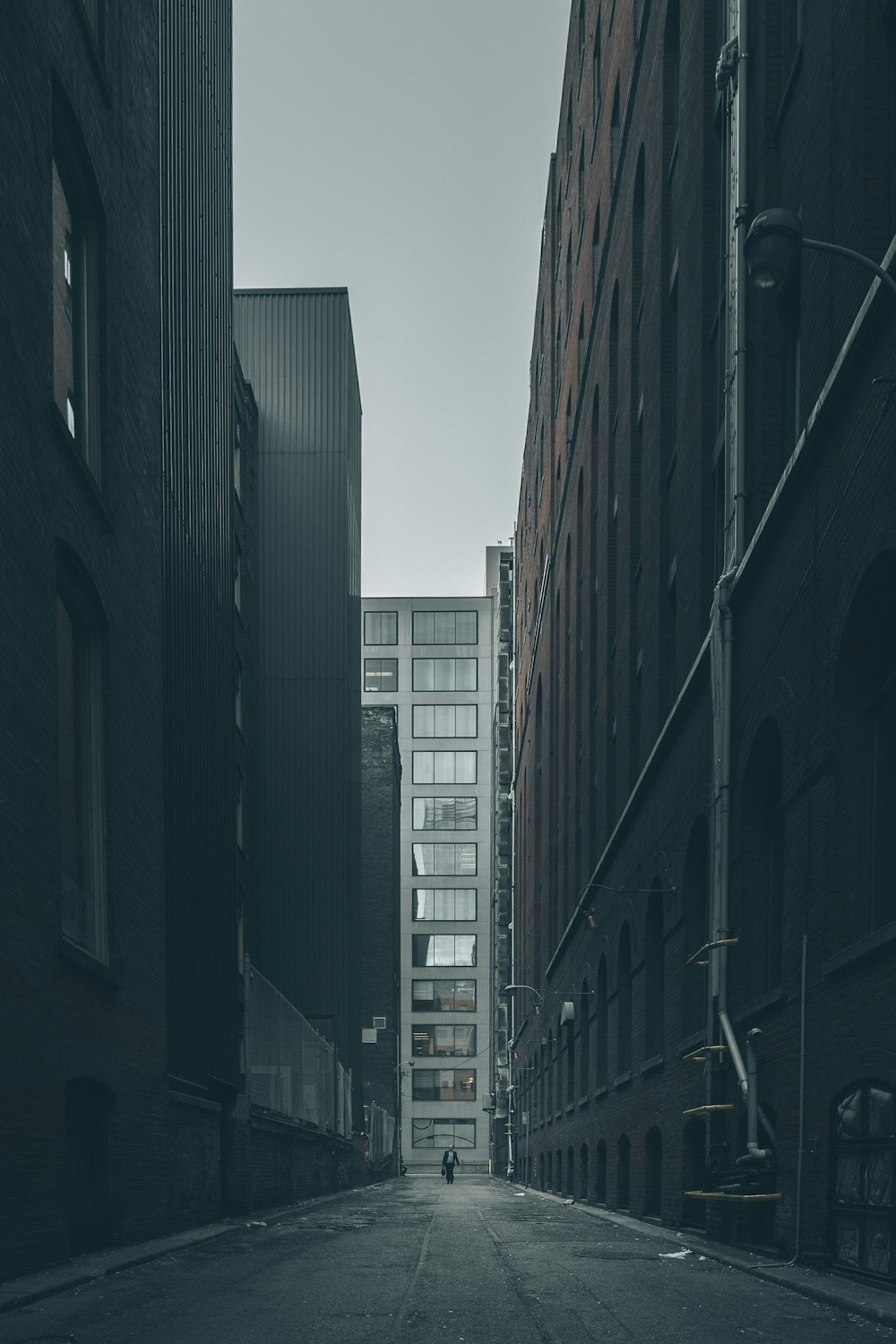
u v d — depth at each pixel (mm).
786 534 13164
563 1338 7898
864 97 10922
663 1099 20234
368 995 80000
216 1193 21016
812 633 12109
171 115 20016
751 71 15688
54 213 13883
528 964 58938
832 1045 11227
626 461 26703
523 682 64562
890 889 10820
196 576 21297
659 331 22781
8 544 11008
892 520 9938
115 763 14914
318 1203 30859
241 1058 23922
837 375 10945
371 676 113625
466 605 114438
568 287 41281
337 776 46719
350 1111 47844
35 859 11570
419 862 110125
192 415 21312
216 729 22969
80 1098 13398
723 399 17938
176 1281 11227
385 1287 10797
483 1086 105500
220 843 22875
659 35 23031
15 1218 10703
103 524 14602
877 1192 10273
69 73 13602
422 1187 56594
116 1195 14297
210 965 21219
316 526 48312
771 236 8961
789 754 12852
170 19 20031
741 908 15094
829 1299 9672
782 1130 12875
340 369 49250
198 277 22375
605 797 29844
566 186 42031
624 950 26125
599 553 31219
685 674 19625
